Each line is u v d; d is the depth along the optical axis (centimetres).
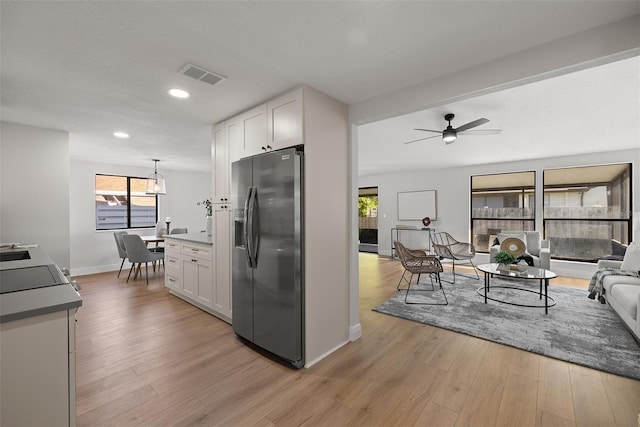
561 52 168
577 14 146
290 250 225
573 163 532
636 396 189
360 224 907
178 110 282
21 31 155
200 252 354
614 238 510
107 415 173
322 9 141
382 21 151
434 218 706
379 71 207
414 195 739
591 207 531
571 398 188
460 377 213
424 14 146
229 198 307
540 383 204
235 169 278
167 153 484
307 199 231
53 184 336
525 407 180
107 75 208
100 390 197
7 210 308
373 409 179
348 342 272
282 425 166
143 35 161
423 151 496
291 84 227
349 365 231
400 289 452
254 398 190
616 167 509
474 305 372
